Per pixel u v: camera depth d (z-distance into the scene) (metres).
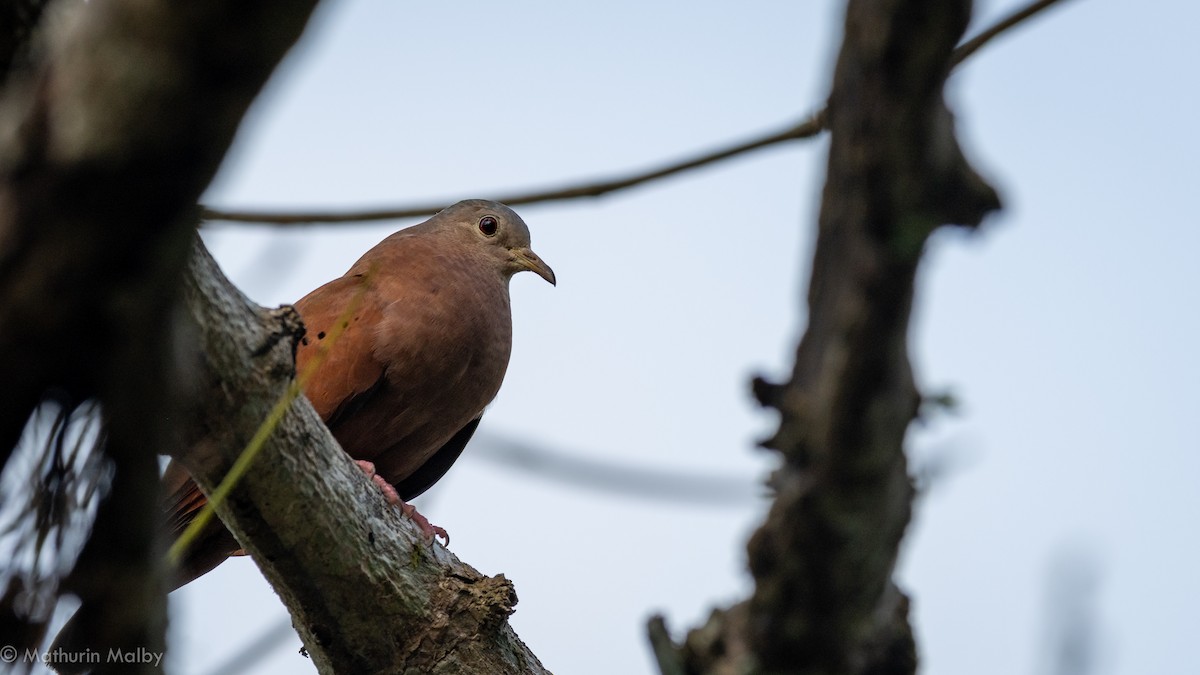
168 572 5.57
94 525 5.07
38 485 5.74
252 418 8.09
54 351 4.42
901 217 5.01
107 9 3.79
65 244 4.11
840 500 5.77
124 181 3.98
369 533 9.26
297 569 9.16
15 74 5.32
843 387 5.42
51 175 3.97
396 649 9.65
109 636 5.16
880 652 6.62
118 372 4.53
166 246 4.25
